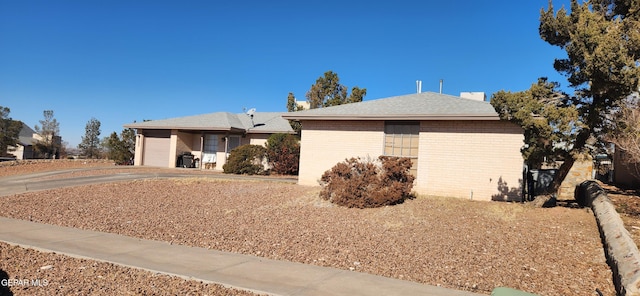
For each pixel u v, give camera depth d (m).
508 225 10.32
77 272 6.57
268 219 11.38
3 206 12.83
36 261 7.13
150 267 6.89
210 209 12.87
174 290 5.86
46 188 17.02
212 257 7.70
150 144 30.33
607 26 9.75
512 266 7.41
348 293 5.93
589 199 11.60
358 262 7.61
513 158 14.27
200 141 29.86
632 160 12.09
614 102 10.70
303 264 7.40
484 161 14.66
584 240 8.86
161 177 21.08
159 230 10.04
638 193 14.91
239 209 12.80
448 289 6.22
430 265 7.46
